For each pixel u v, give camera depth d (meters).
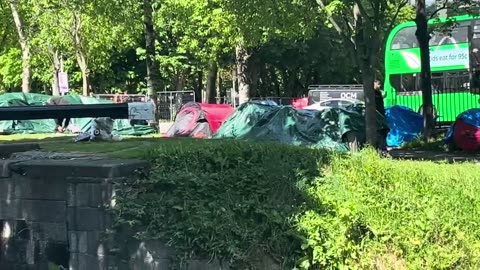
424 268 5.77
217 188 6.09
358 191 6.19
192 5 26.64
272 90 47.69
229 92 51.62
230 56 35.66
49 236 6.36
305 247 5.63
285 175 6.23
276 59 40.12
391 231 5.85
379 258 5.75
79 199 6.18
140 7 22.55
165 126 27.69
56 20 30.06
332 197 6.02
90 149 7.96
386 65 23.19
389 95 23.05
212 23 26.97
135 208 5.94
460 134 15.15
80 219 6.17
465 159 13.03
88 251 6.14
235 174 6.24
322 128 13.98
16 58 45.53
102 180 6.07
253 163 6.48
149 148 6.99
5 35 37.12
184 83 50.41
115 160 6.42
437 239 5.93
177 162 6.43
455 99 21.36
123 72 47.34
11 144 8.26
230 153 6.57
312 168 6.45
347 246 5.70
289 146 7.13
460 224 6.09
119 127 18.17
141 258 5.92
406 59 22.78
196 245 5.75
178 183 6.08
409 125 18.62
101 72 44.97
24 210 6.48
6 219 6.55
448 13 17.41
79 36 31.62
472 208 6.28
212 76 38.66
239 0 13.12
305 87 47.47
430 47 21.69
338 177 6.37
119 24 22.58
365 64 12.54
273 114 14.78
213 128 17.22
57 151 7.75
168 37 36.88
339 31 12.73
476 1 16.19
